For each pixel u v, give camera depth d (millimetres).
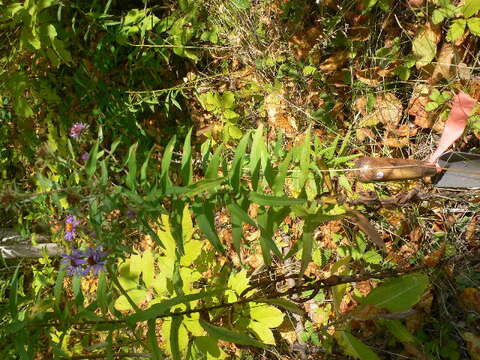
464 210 788
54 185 468
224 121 965
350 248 808
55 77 1105
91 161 465
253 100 1008
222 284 658
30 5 774
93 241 500
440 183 746
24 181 1104
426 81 834
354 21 898
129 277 634
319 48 931
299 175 586
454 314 740
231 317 646
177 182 1047
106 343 475
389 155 864
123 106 1097
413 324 742
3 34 928
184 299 476
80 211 478
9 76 898
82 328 552
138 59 1116
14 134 1082
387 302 593
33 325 480
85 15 1017
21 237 1012
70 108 1116
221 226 935
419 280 594
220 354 595
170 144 469
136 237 939
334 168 717
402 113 880
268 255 487
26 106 878
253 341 519
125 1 1162
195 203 476
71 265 485
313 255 825
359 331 775
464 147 794
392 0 838
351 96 920
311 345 805
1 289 917
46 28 810
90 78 1092
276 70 995
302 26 951
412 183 808
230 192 469
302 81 952
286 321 817
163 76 1158
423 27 813
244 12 966
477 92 796
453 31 759
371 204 731
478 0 718
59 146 968
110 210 456
